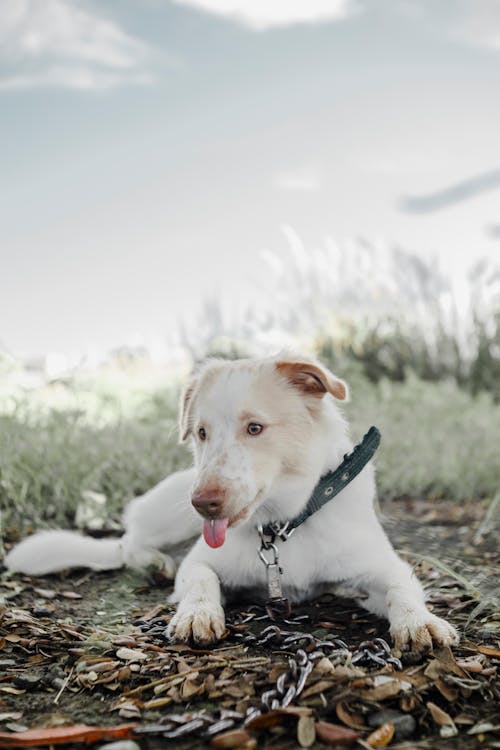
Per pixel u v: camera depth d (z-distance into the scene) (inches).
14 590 48.2
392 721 32.7
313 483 42.1
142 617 44.2
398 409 103.7
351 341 135.3
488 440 87.4
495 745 31.8
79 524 63.7
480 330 131.1
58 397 100.8
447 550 57.3
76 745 31.9
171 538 51.1
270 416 40.5
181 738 32.2
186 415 44.9
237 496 38.9
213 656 37.5
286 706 33.3
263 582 43.6
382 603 42.1
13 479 64.0
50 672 37.2
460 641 39.3
